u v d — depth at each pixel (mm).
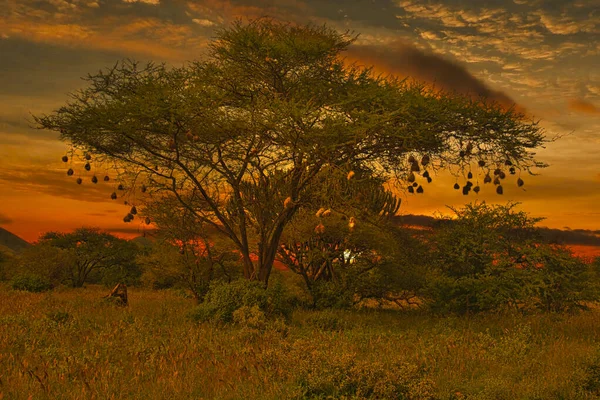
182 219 19641
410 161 11492
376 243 21109
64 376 7234
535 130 15250
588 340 12656
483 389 7469
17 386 6625
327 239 23109
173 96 14438
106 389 6699
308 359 7551
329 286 21875
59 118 14992
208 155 16750
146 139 16281
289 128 14242
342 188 16266
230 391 6898
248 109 15039
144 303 19859
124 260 40250
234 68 16391
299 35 16062
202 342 10516
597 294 20281
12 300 18516
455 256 22719
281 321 13336
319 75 16516
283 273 26266
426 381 6906
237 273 22156
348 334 12188
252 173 17594
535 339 12250
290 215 17438
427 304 21109
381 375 7008
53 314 12875
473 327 15281
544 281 20453
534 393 7215
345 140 14633
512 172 13703
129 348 9469
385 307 24453
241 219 17766
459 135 15797
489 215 23000
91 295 22953
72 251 38312
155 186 17344
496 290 20094
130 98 14969
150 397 6516
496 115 14992
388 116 13789
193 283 20453
